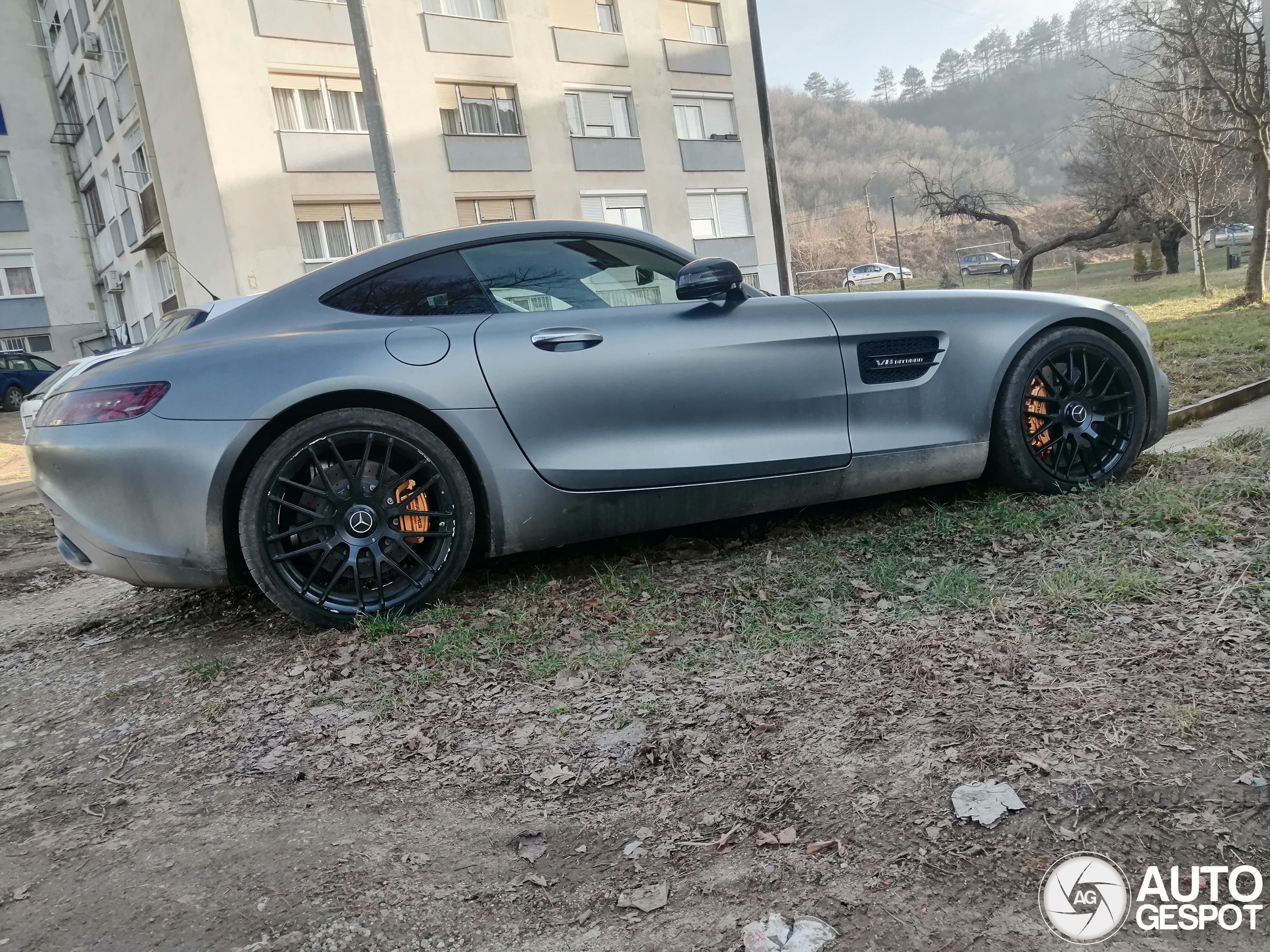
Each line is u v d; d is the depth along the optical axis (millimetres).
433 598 2840
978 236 63781
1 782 2139
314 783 1926
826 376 3145
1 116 26438
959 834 1479
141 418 2607
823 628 2402
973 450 3336
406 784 1879
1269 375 6352
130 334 26359
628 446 2945
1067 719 1758
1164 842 1408
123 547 2662
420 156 20594
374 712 2215
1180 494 3051
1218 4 13594
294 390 2625
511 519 2873
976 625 2283
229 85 18047
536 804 1753
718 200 26125
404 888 1536
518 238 3068
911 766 1684
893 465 3244
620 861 1546
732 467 3039
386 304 2898
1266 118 13945
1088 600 2324
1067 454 3455
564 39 22891
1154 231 29766
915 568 2809
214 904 1545
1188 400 5742
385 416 2719
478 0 21766
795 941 1301
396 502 2773
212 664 2688
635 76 24172
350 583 2805
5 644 3439
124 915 1543
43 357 26016
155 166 19922
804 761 1760
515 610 2797
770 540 3303
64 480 2691
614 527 3016
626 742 1935
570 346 2904
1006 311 3391
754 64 19938
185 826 1819
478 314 2939
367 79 11594
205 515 2605
